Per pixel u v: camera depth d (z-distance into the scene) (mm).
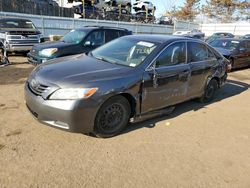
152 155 3566
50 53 7355
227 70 6465
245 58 11242
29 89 3779
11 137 3717
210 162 3527
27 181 2828
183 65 4879
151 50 4414
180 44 4906
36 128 4039
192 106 5785
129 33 9305
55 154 3383
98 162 3291
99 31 8453
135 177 3061
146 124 4539
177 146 3881
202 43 5566
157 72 4285
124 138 3961
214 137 4305
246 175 3297
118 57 4539
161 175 3145
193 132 4422
